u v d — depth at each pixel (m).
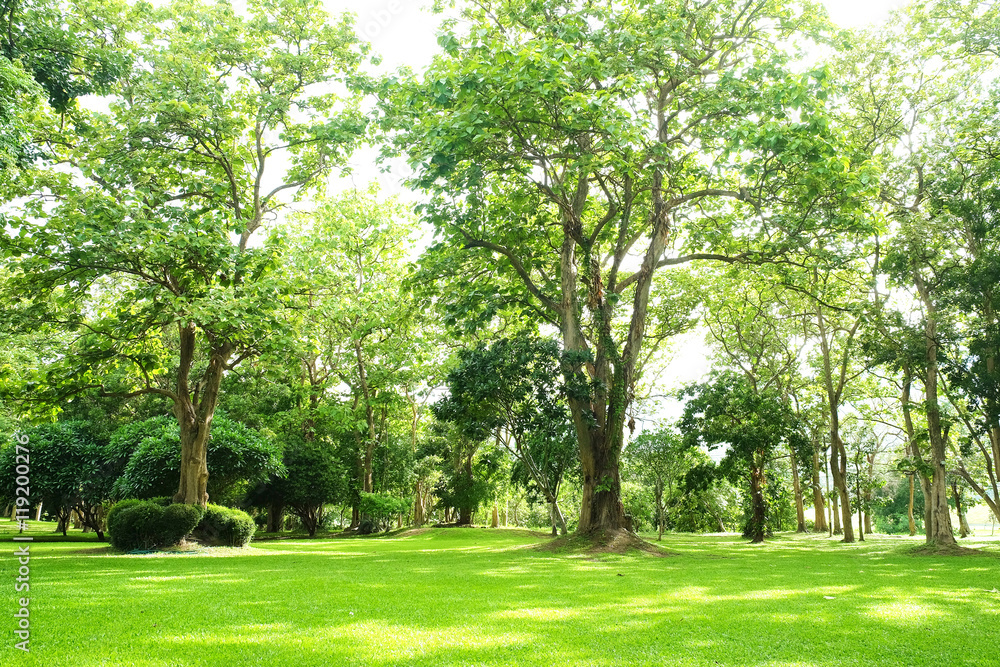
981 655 6.34
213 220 17.88
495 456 30.78
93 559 15.55
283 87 21.50
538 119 17.64
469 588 10.96
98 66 20.08
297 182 23.81
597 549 20.38
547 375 20.81
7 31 17.83
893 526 66.38
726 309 35.16
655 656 6.07
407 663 5.65
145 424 26.59
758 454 34.81
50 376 18.09
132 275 19.62
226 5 21.03
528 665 5.65
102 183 19.53
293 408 38.88
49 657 5.52
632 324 22.91
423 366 36.84
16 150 14.33
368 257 35.75
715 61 22.73
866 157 20.42
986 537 39.16
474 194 21.28
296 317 20.38
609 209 23.22
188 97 19.98
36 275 16.66
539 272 26.09
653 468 36.62
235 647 6.05
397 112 20.47
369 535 38.44
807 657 6.14
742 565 17.08
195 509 19.09
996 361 21.34
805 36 20.73
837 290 24.69
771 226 20.83
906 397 26.33
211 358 20.64
